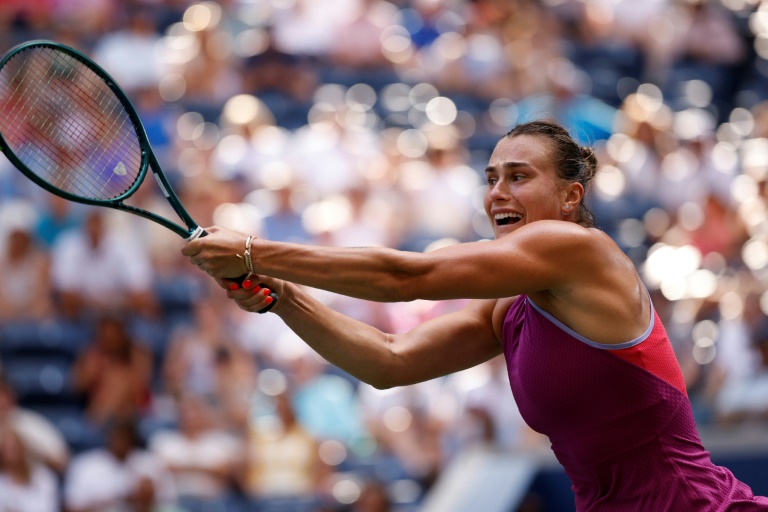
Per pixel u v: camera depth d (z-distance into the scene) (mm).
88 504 25172
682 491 10617
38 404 28422
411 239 36062
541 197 10969
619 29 48125
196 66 39906
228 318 30875
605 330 10477
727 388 28703
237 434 27375
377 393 28906
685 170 40125
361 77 42719
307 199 36125
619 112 42406
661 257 35344
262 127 37625
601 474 10922
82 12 40688
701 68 48188
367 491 24312
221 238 10352
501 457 21812
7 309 30250
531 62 44438
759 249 36125
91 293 30891
